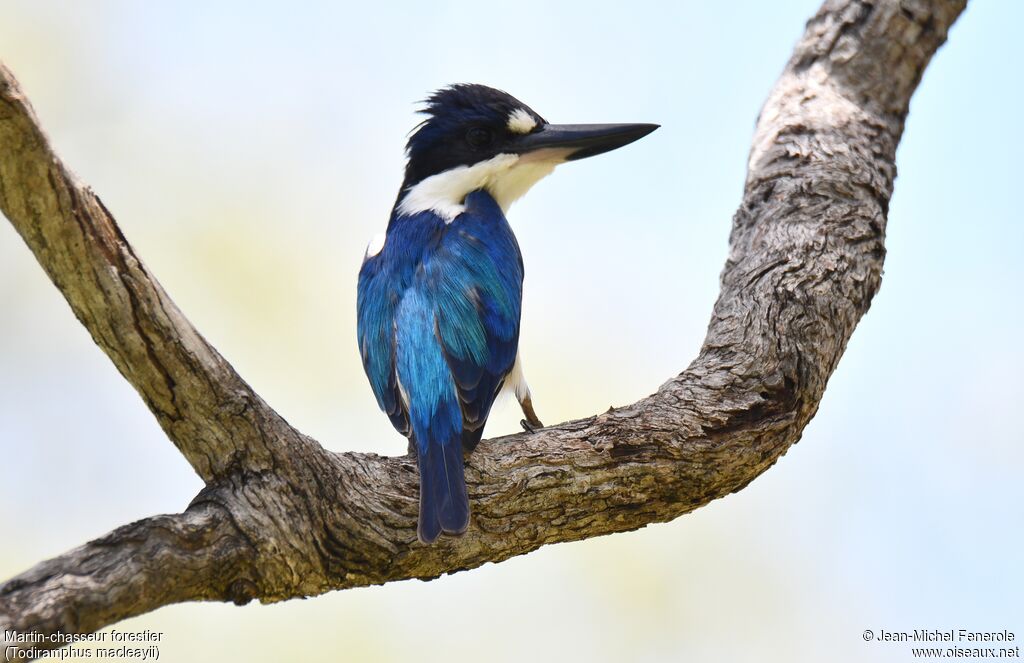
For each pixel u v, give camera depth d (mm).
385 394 9531
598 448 8461
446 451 8336
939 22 11750
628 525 8711
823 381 9242
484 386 9234
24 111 5867
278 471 7434
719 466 8617
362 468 7941
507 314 9773
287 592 7543
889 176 10969
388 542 7824
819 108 11305
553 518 8406
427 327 9352
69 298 6742
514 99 11281
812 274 9633
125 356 6965
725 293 9789
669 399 8773
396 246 10086
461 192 11047
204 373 7086
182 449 7406
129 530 6629
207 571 6969
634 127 11188
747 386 8867
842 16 11883
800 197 10414
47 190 6207
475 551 8211
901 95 11656
